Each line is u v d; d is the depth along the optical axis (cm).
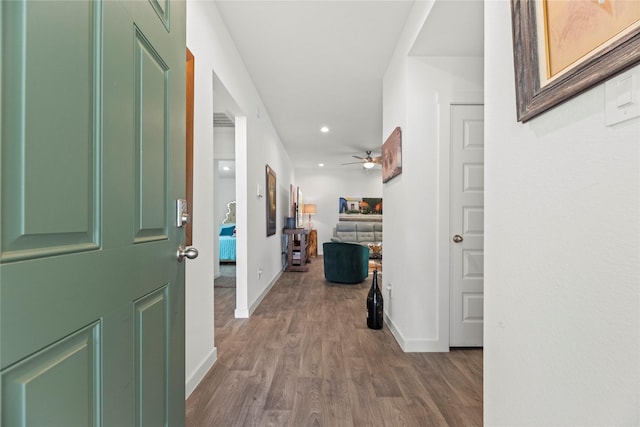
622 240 61
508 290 99
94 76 68
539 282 85
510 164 98
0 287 47
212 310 218
